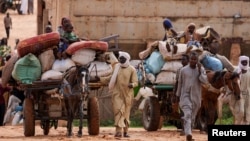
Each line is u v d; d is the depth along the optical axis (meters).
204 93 23.28
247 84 22.39
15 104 28.78
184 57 23.47
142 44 32.81
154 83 24.67
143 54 25.09
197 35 25.22
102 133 23.78
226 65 24.78
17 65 22.44
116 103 21.98
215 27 33.09
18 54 22.52
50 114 22.80
